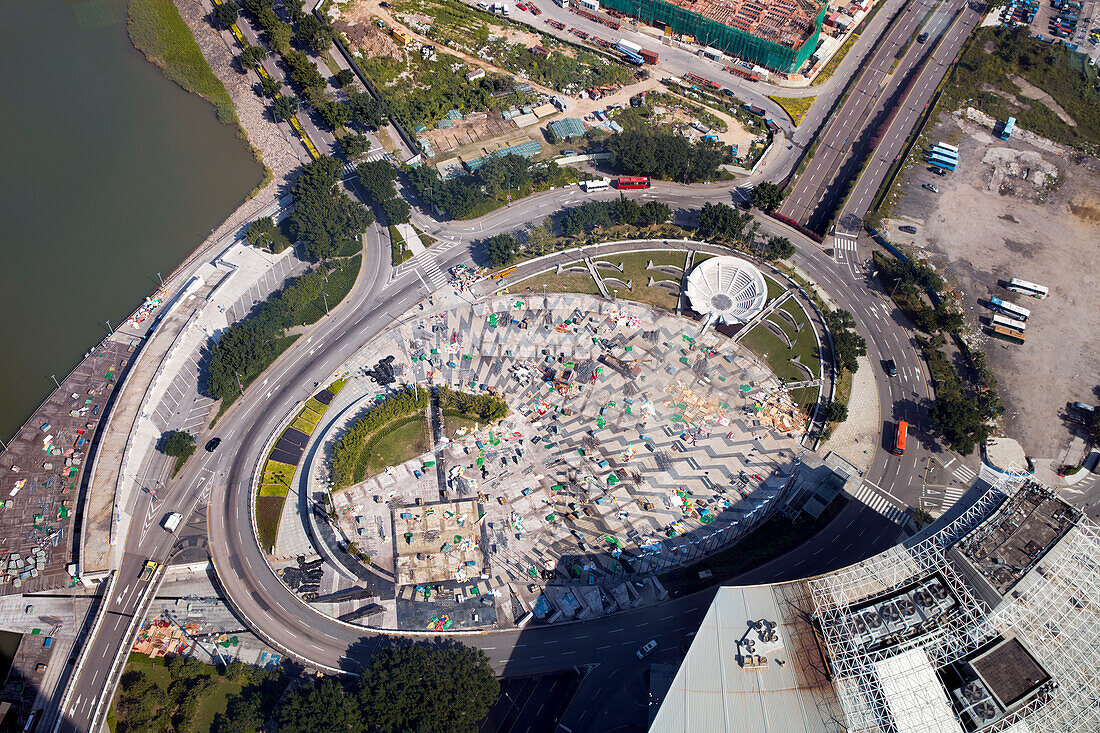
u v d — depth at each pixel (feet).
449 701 551.59
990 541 553.23
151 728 569.64
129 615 618.44
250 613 621.31
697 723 486.38
